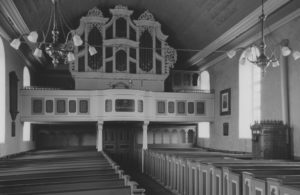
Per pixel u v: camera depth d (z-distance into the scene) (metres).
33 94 20.45
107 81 22.70
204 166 10.04
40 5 17.16
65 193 4.97
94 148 24.97
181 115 22.25
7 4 13.68
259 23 15.90
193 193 11.55
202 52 22.47
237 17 16.89
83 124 24.61
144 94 21.52
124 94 20.84
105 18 22.78
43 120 20.39
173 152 18.03
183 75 25.48
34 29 18.59
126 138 25.47
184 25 22.34
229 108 20.44
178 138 25.72
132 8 24.03
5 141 16.23
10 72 17.03
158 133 25.67
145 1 22.83
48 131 24.52
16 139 18.67
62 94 20.88
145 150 21.53
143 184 17.06
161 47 23.58
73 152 19.30
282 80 15.05
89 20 22.62
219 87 22.06
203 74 25.28
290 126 14.66
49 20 19.75
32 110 20.33
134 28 23.28
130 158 25.31
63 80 24.77
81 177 6.50
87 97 21.09
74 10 21.78
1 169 8.88
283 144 14.46
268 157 14.20
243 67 19.14
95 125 25.08
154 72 23.27
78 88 22.41
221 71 21.77
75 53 22.42
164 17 23.70
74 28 23.47
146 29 23.44
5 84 16.22
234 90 19.91
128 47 22.94
